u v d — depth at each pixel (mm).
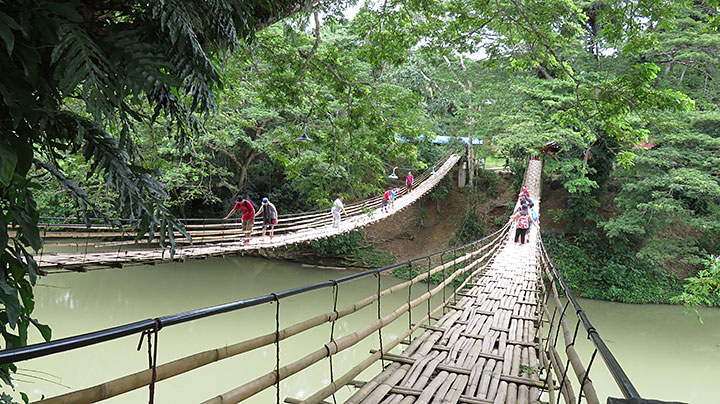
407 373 3404
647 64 5461
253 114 14086
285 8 3307
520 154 18359
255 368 9336
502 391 3137
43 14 1553
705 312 15734
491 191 24062
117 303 12758
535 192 18594
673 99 5398
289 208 20734
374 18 6555
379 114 6293
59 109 1839
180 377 8750
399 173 24516
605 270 17594
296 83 6230
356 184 6898
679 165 15570
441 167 22922
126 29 1921
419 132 6664
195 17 2016
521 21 6375
